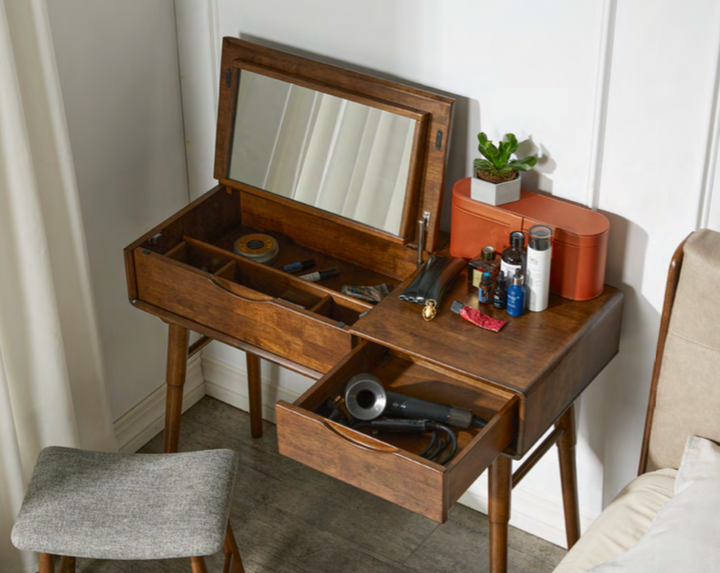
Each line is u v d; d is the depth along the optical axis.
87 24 2.16
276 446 2.74
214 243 2.31
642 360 2.06
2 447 2.12
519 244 1.83
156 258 2.11
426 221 2.03
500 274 1.86
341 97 2.07
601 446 2.24
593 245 1.82
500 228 1.92
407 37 2.01
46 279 2.08
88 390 2.40
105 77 2.25
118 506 1.84
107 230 2.42
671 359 1.84
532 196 1.97
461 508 2.54
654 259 1.93
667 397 1.88
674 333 1.81
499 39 1.89
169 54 2.40
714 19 1.65
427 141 1.97
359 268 2.22
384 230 2.07
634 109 1.81
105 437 2.49
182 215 2.23
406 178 2.01
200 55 2.38
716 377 1.78
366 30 2.06
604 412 2.19
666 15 1.70
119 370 2.61
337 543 2.42
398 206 2.04
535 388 1.68
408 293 1.90
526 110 1.93
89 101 2.23
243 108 2.22
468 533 2.46
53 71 1.97
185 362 2.31
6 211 1.99
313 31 2.15
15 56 1.93
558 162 1.94
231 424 2.83
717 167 1.77
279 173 2.20
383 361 1.94
